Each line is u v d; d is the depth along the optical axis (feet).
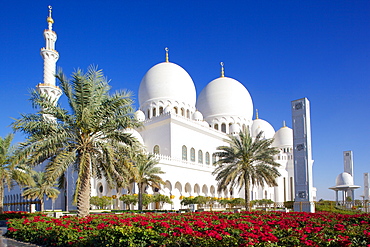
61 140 78.23
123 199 154.51
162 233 41.14
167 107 228.43
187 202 172.76
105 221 63.87
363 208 168.76
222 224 48.03
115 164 84.23
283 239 37.29
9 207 278.87
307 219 71.36
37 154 77.66
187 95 257.96
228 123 283.18
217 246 34.63
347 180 245.45
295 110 132.26
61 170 75.05
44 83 206.18
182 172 197.67
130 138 82.64
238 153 130.21
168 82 250.78
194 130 229.86
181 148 214.07
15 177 118.83
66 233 52.75
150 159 147.23
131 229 43.75
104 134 82.89
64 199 203.92
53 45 216.95
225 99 287.69
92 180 180.45
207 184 220.64
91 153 84.48
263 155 129.39
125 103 81.82
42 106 79.66
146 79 258.37
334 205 159.84
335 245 34.83
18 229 67.21
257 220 67.67
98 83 82.74
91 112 78.74
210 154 243.81
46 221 69.05
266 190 271.49
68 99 82.33
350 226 57.00
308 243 34.55
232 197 244.42
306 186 124.98
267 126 325.62
